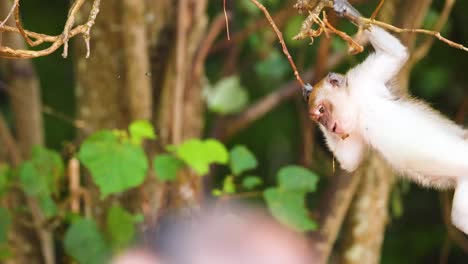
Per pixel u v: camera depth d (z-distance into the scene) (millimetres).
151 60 9695
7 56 5750
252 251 9320
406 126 7547
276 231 9641
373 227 10117
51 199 9070
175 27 9508
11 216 9484
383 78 7703
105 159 8398
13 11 5836
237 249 9297
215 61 13180
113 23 9211
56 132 14406
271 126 14750
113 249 8828
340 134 7672
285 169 8891
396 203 11250
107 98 9445
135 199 9562
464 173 7500
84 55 9461
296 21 11117
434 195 14906
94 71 9406
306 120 10711
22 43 10258
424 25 11125
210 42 9984
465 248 11633
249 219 9922
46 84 14672
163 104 9609
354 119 7691
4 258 9281
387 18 9570
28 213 10070
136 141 8688
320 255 9797
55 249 10891
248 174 14523
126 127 9438
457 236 11672
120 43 9258
